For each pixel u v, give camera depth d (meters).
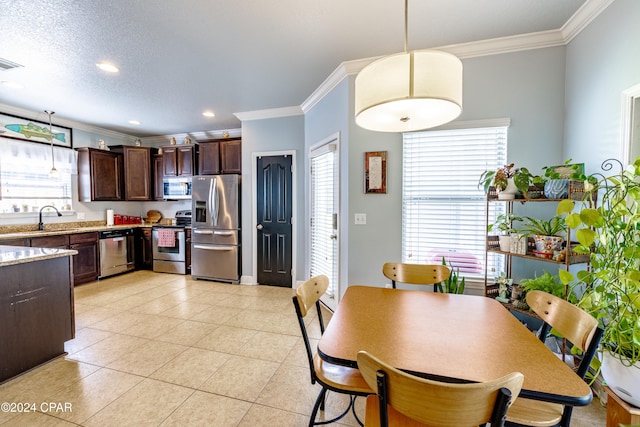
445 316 1.44
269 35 2.23
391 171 2.67
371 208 2.73
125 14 1.95
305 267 4.11
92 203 4.94
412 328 1.30
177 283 4.40
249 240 4.38
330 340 1.19
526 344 1.16
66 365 2.18
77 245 4.18
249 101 3.72
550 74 2.31
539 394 0.87
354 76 2.72
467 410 0.77
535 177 2.07
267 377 2.05
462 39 2.31
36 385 1.94
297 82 3.13
